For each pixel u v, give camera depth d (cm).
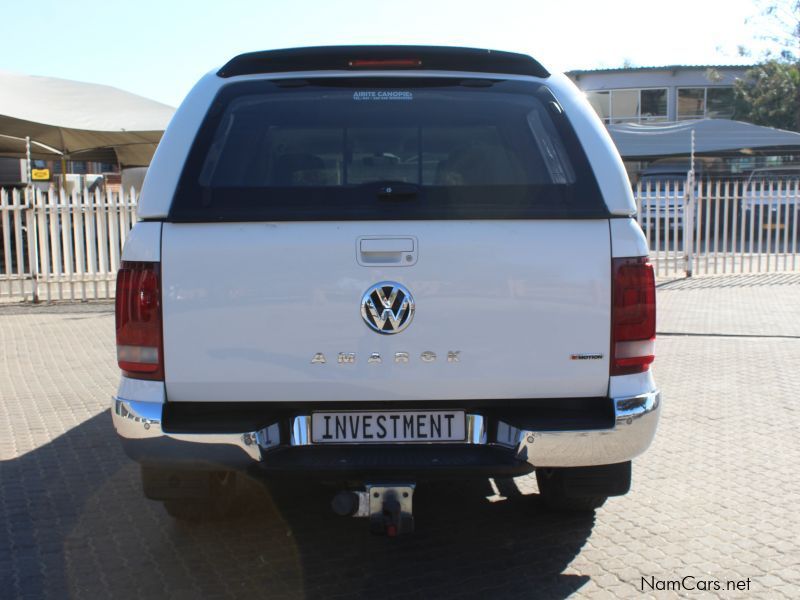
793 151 2300
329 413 312
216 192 311
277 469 304
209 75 353
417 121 348
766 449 534
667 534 401
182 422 306
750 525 412
